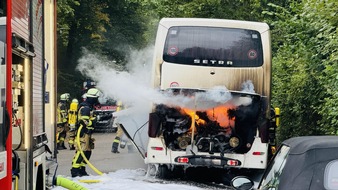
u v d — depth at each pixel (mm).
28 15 7680
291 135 17766
